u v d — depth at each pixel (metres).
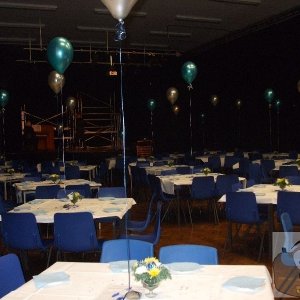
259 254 5.25
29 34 12.36
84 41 13.38
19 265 2.82
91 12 10.29
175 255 2.95
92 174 11.53
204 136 16.83
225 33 12.84
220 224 7.36
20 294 2.35
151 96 16.88
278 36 11.32
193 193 7.16
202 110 16.70
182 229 7.07
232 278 2.46
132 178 10.82
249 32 12.00
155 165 10.93
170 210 8.70
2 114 14.61
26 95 15.38
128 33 12.52
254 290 2.26
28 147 14.78
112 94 16.77
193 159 12.88
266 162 10.11
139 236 4.71
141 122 17.02
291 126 13.63
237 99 15.09
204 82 15.98
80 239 4.30
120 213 4.58
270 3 9.92
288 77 12.33
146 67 15.29
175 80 16.62
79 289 2.41
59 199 5.76
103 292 2.34
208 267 2.73
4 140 15.10
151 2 9.70
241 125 15.47
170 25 11.75
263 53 12.16
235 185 6.02
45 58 14.11
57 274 2.62
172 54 14.68
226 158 12.17
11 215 4.42
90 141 17.38
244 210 5.27
